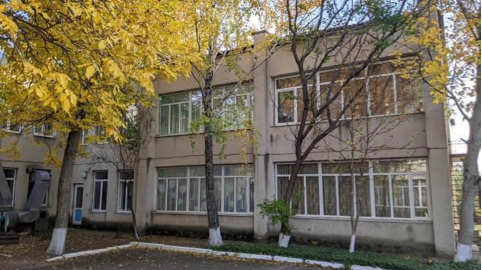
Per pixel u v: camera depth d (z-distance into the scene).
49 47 6.54
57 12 6.04
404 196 11.37
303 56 11.38
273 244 11.92
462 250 7.86
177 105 16.27
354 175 12.06
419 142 11.20
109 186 17.81
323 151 12.43
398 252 11.07
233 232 13.84
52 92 5.31
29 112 10.12
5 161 16.19
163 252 11.89
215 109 12.85
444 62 8.27
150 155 16.12
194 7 11.09
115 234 15.96
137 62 6.39
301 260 9.96
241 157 13.99
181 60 8.02
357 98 11.40
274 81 14.02
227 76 14.70
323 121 12.39
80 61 6.07
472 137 6.80
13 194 16.42
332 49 11.03
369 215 11.74
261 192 13.26
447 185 10.59
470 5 7.95
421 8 9.60
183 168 15.66
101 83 6.26
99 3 6.00
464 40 8.03
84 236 15.58
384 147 11.52
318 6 11.34
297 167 11.50
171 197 15.77
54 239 11.42
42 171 16.73
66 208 11.73
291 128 13.22
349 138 11.91
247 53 14.02
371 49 11.53
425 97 11.14
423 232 10.88
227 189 14.41
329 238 12.12
